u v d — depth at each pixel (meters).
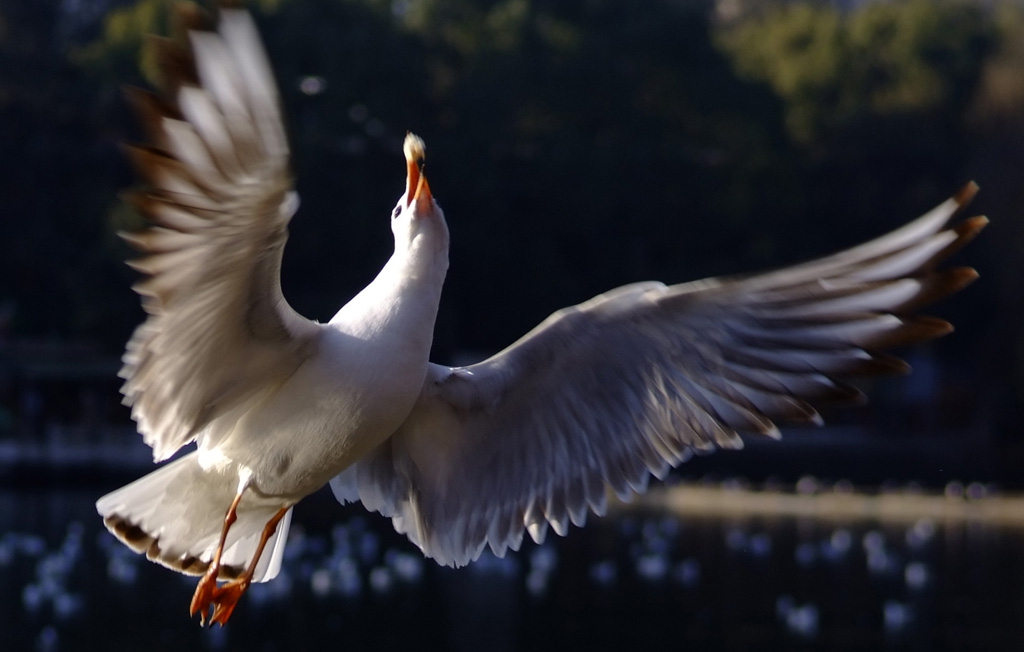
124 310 37.22
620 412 4.92
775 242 45.06
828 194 46.84
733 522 25.73
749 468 35.88
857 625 16.39
